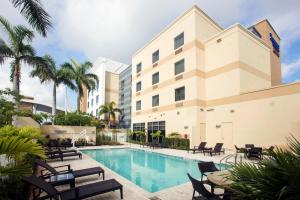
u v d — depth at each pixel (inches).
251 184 80.5
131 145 896.9
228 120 669.3
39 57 657.6
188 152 631.2
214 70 736.3
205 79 769.6
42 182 174.1
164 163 513.3
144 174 396.2
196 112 718.5
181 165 479.8
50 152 464.1
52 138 789.9
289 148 86.9
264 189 76.2
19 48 634.2
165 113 882.1
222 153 601.3
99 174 310.2
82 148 741.3
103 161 540.7
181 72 815.1
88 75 1152.2
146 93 1055.0
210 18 826.2
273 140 547.2
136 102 1162.6
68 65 1032.8
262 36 977.5
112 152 705.0
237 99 647.1
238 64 657.0
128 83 1704.0
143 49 1118.4
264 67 776.3
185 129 754.8
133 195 226.5
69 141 770.8
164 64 920.9
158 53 983.6
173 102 837.8
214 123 713.6
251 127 602.2
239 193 81.8
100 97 1833.2
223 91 695.7
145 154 657.6
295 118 509.4
